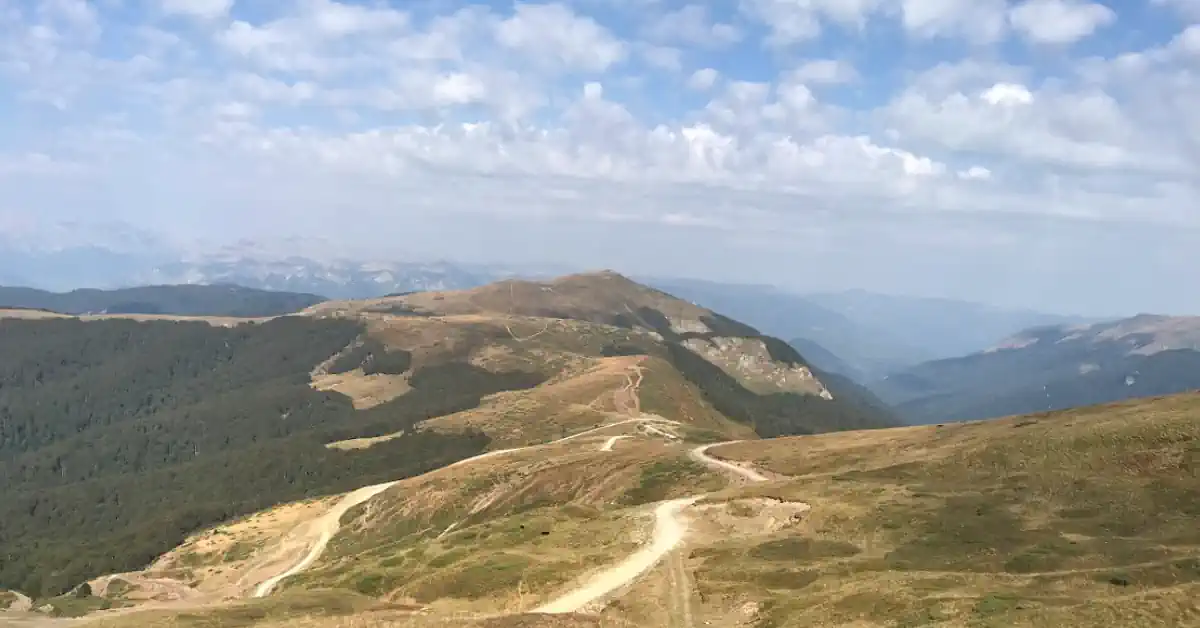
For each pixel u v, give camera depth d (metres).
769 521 73.38
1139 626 36.09
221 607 63.97
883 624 42.84
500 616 51.78
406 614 56.50
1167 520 56.28
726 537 70.81
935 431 109.12
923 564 54.78
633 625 49.91
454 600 62.47
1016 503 65.19
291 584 106.19
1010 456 77.00
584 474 124.38
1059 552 53.19
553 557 69.19
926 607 43.81
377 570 83.75
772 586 54.19
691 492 103.00
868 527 64.19
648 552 67.50
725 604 52.00
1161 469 63.97
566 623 49.75
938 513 64.50
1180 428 69.50
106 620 61.50
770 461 110.94
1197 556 48.56
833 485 79.44
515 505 122.69
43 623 71.44
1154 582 45.28
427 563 78.62
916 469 81.38
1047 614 39.28
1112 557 51.34
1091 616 38.06
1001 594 44.22
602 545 72.31
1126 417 79.12
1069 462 70.50
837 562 57.16
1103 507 60.50
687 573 59.78
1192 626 35.22
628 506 102.38
